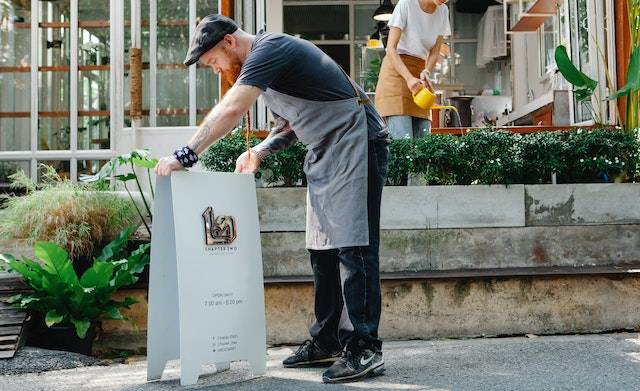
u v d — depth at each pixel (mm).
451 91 8953
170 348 2734
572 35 6141
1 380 2854
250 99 2463
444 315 3580
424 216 3803
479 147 3871
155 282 2703
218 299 2633
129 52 5734
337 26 11328
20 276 3592
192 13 5848
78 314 3424
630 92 4812
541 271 3623
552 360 2920
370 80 8500
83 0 5777
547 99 6316
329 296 2852
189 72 5824
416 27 4180
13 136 5758
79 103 5750
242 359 2682
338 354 2896
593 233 3867
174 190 2537
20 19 5777
